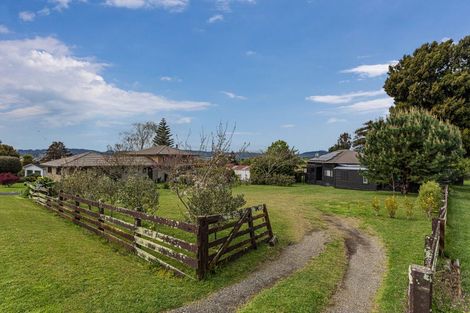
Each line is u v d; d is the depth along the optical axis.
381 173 20.30
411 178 19.20
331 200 18.56
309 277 5.99
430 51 27.75
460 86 25.59
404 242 8.59
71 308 4.47
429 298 3.28
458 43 26.53
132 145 44.16
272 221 11.89
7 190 26.69
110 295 4.93
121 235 7.75
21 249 7.14
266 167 32.31
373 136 20.70
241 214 7.42
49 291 4.98
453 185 24.70
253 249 7.83
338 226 11.27
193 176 11.67
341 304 4.89
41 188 16.02
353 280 5.96
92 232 9.13
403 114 20.19
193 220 8.33
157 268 6.20
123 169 27.86
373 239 9.27
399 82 28.67
